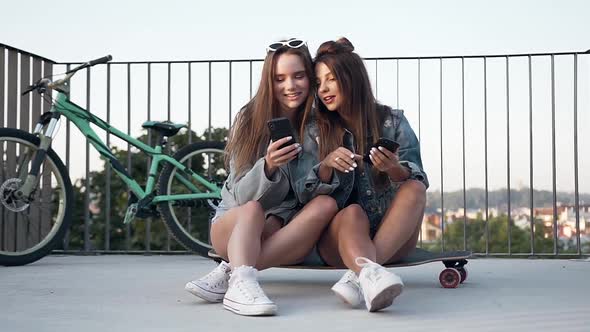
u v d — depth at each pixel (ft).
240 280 6.43
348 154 6.71
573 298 7.41
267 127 7.33
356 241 6.59
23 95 12.21
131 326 5.91
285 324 5.95
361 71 7.41
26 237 13.21
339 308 6.73
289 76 7.30
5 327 5.90
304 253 7.06
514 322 6.05
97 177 20.30
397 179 7.08
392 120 7.61
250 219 6.68
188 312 6.57
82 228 20.26
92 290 8.19
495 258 13.23
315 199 6.97
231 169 7.45
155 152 12.69
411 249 7.66
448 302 7.13
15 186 11.53
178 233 12.50
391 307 6.79
